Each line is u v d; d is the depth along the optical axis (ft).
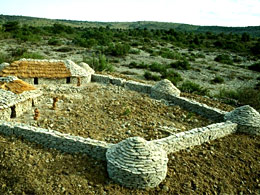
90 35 191.93
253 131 42.37
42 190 26.27
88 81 65.31
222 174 32.17
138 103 52.42
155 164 28.14
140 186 27.89
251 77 116.47
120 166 27.68
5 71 55.88
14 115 41.11
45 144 33.63
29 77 56.90
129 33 253.24
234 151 37.04
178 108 52.31
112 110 47.39
